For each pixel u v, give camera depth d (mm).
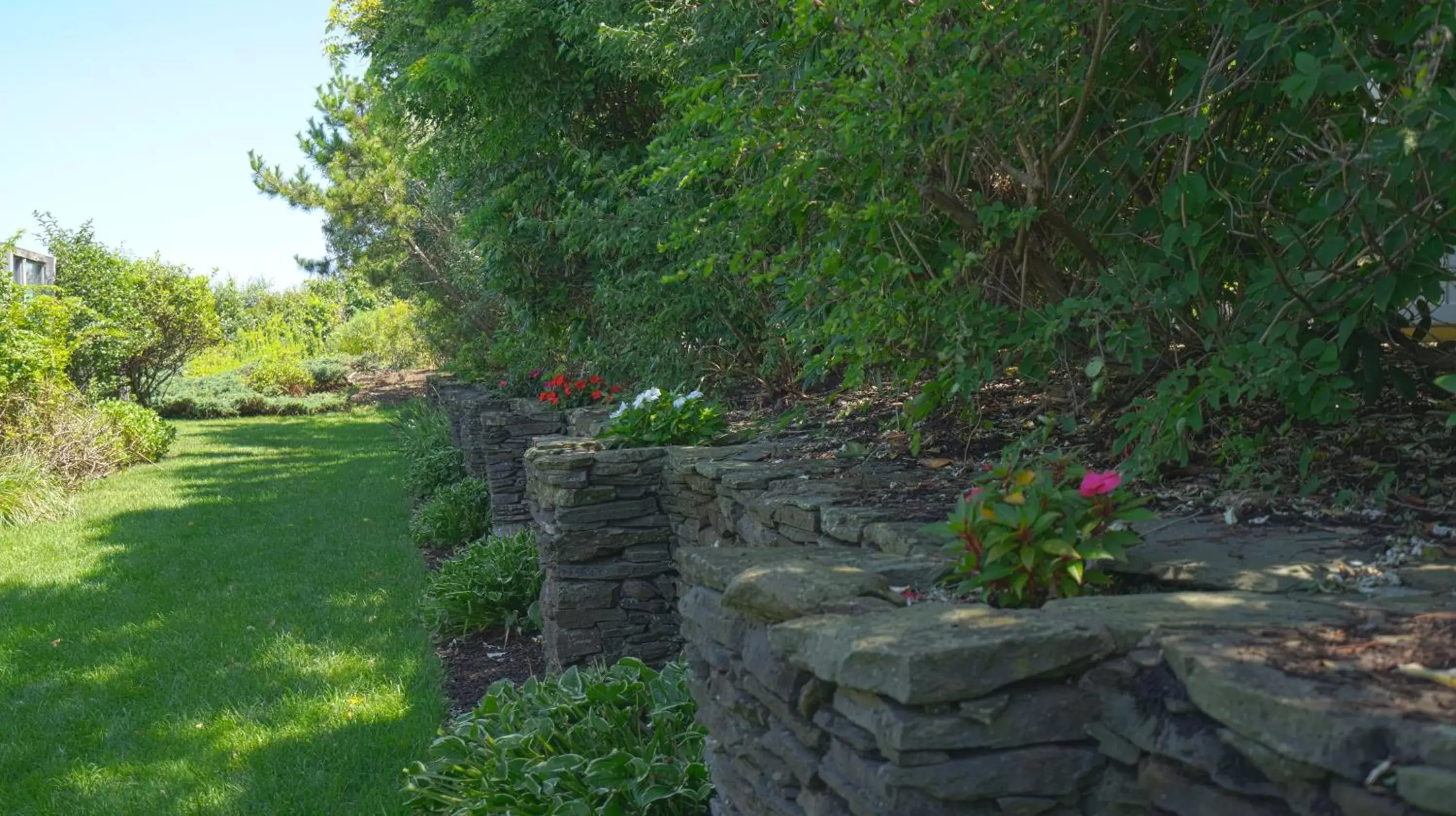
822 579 2285
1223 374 2721
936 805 1764
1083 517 2189
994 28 2986
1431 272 2527
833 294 3752
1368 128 2617
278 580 8453
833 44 3451
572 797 3611
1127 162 3154
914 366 3598
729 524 4254
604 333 8797
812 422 5484
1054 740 1766
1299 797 1422
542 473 5223
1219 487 2939
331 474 14922
